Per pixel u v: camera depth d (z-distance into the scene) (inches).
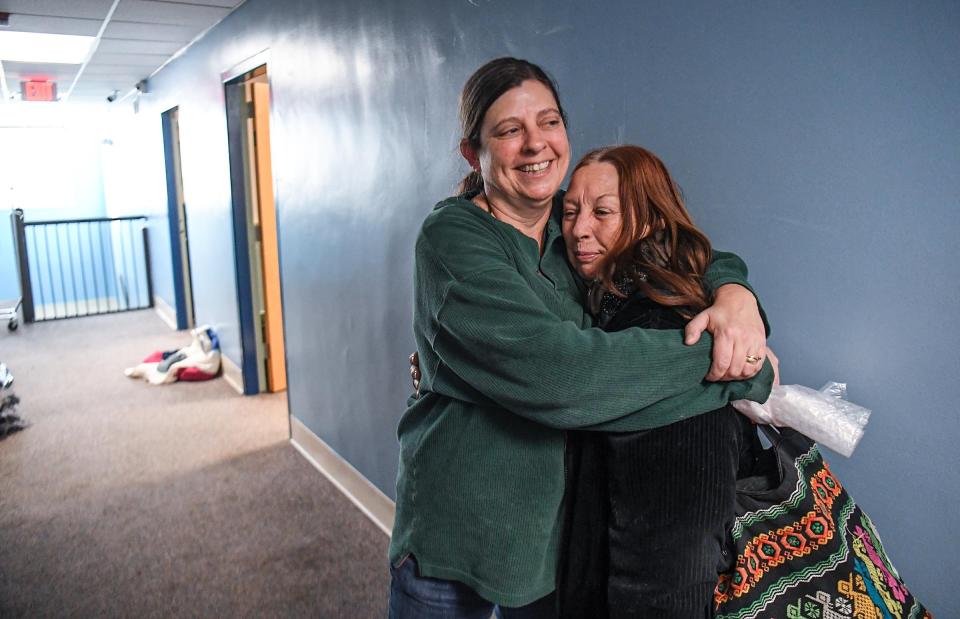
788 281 50.2
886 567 40.8
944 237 41.1
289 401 153.0
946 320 41.5
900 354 44.2
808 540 38.2
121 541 111.8
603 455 38.9
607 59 62.2
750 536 38.1
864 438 47.2
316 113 122.3
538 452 41.4
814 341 49.1
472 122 43.9
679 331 36.7
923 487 44.2
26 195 349.7
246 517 119.2
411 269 97.6
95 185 367.9
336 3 110.0
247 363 187.2
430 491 45.1
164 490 130.3
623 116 61.4
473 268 39.8
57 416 172.6
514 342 37.1
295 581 100.0
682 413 35.6
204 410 176.7
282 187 142.6
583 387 35.7
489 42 76.8
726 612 36.8
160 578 101.3
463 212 43.9
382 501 114.2
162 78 235.8
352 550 108.2
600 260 43.3
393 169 99.6
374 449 115.4
